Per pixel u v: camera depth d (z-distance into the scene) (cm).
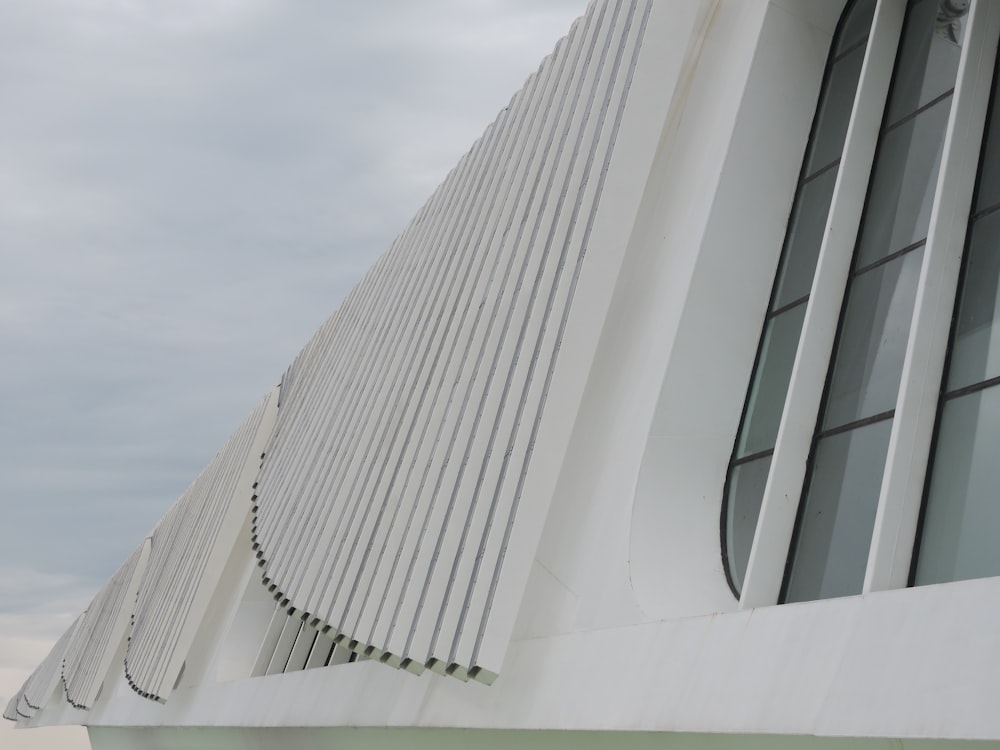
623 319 1318
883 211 1049
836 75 1247
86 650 5388
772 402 1117
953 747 634
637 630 985
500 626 1176
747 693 802
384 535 1661
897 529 820
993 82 942
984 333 854
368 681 1585
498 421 1428
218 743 2625
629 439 1169
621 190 1384
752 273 1189
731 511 1104
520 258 1622
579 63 1788
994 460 802
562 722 1028
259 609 2909
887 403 945
